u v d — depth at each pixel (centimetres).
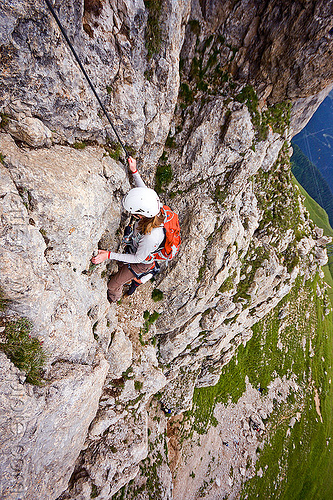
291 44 614
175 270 800
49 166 319
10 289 259
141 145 548
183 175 771
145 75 473
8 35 251
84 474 626
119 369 688
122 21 376
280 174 1126
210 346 1273
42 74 300
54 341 336
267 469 2466
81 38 342
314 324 3312
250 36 643
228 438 2148
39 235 292
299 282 2948
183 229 787
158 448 1303
